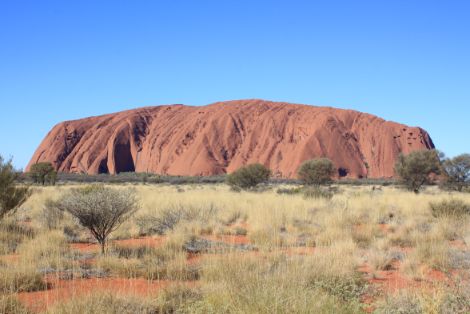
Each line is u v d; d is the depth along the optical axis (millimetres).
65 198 11406
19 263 8656
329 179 46750
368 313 5680
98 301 5785
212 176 116438
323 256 8398
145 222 14898
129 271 8547
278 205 19328
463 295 5387
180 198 24797
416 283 7793
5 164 14250
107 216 10797
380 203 22359
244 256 8516
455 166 39562
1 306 5754
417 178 38781
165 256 9914
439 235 12672
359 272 8344
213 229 14602
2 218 14086
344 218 15703
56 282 7777
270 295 5117
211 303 5594
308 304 5047
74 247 11750
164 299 6371
